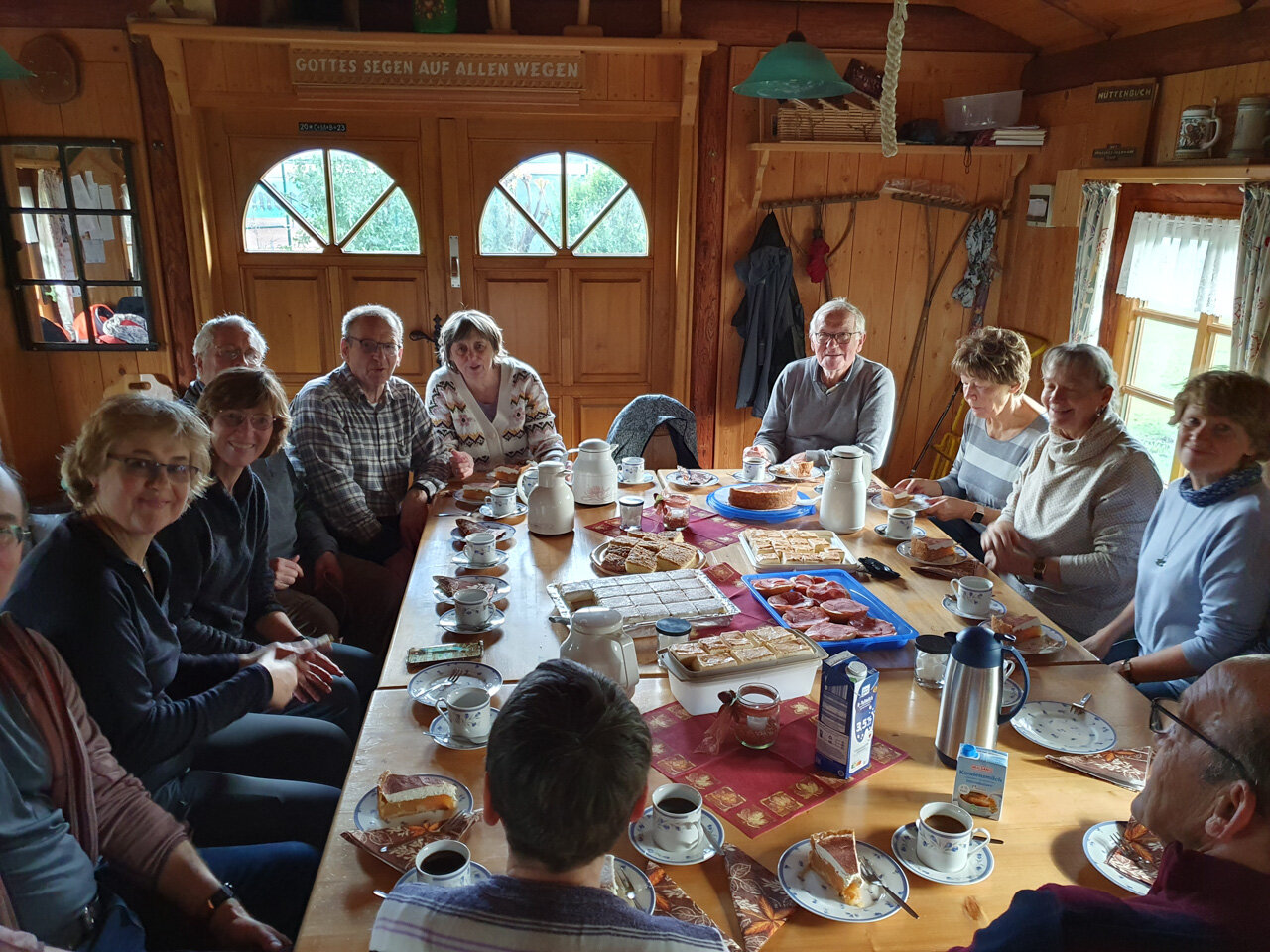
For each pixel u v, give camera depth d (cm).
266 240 417
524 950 78
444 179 414
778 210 425
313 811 171
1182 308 342
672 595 191
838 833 120
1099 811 132
